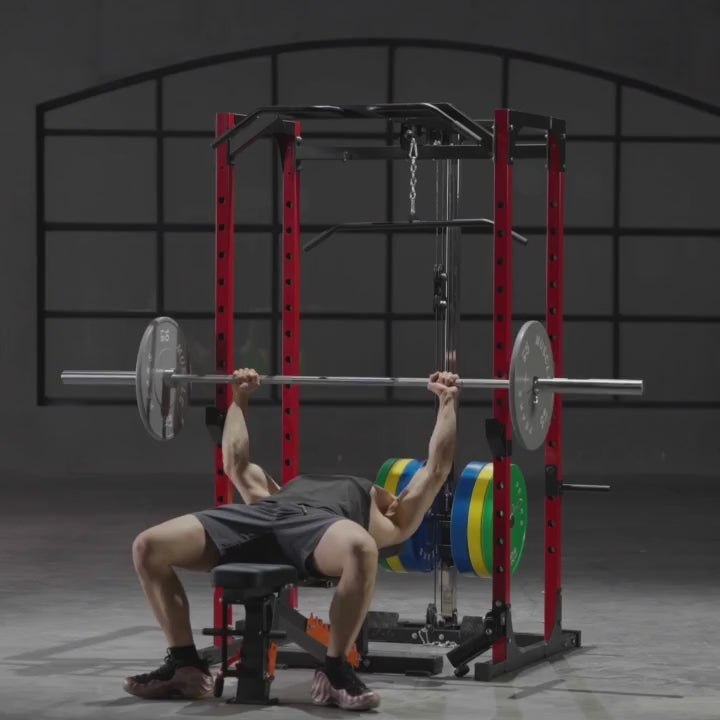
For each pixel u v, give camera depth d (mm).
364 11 17234
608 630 8125
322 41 17250
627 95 17578
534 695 6535
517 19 17250
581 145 17641
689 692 6609
